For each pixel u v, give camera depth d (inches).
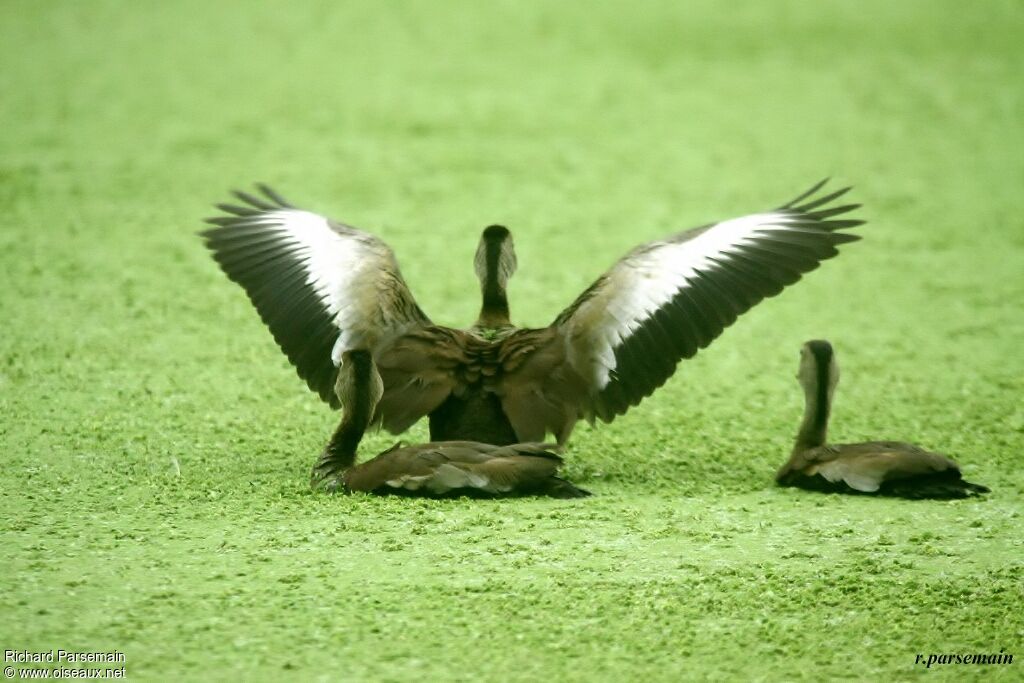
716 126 1039.0
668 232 796.0
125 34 1310.3
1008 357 615.2
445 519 395.9
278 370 565.9
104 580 350.0
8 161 895.7
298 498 414.0
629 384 427.2
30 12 1384.1
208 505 407.8
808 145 993.5
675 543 383.9
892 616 340.5
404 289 445.7
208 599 340.2
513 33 1352.1
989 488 441.1
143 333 604.4
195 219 788.0
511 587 350.6
